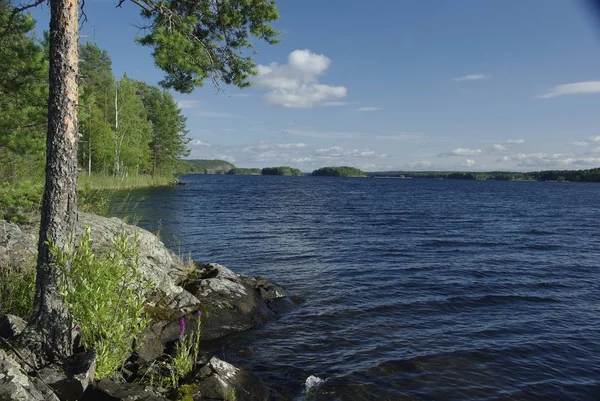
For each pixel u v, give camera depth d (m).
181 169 80.50
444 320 9.35
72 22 5.20
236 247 18.12
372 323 9.07
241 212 32.91
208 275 10.35
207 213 30.88
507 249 19.09
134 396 4.74
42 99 11.13
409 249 18.55
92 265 5.15
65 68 5.16
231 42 9.11
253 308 9.20
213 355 7.28
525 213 39.66
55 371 4.76
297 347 7.75
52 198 5.16
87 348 5.38
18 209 10.31
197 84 9.04
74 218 5.37
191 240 19.52
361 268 14.51
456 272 14.09
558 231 26.36
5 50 10.72
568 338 8.39
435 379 6.58
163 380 5.79
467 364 7.12
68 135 5.21
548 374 6.86
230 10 8.73
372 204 46.72
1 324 5.44
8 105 11.37
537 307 10.47
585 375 6.86
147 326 7.17
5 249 7.65
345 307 10.15
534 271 14.52
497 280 13.07
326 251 17.66
